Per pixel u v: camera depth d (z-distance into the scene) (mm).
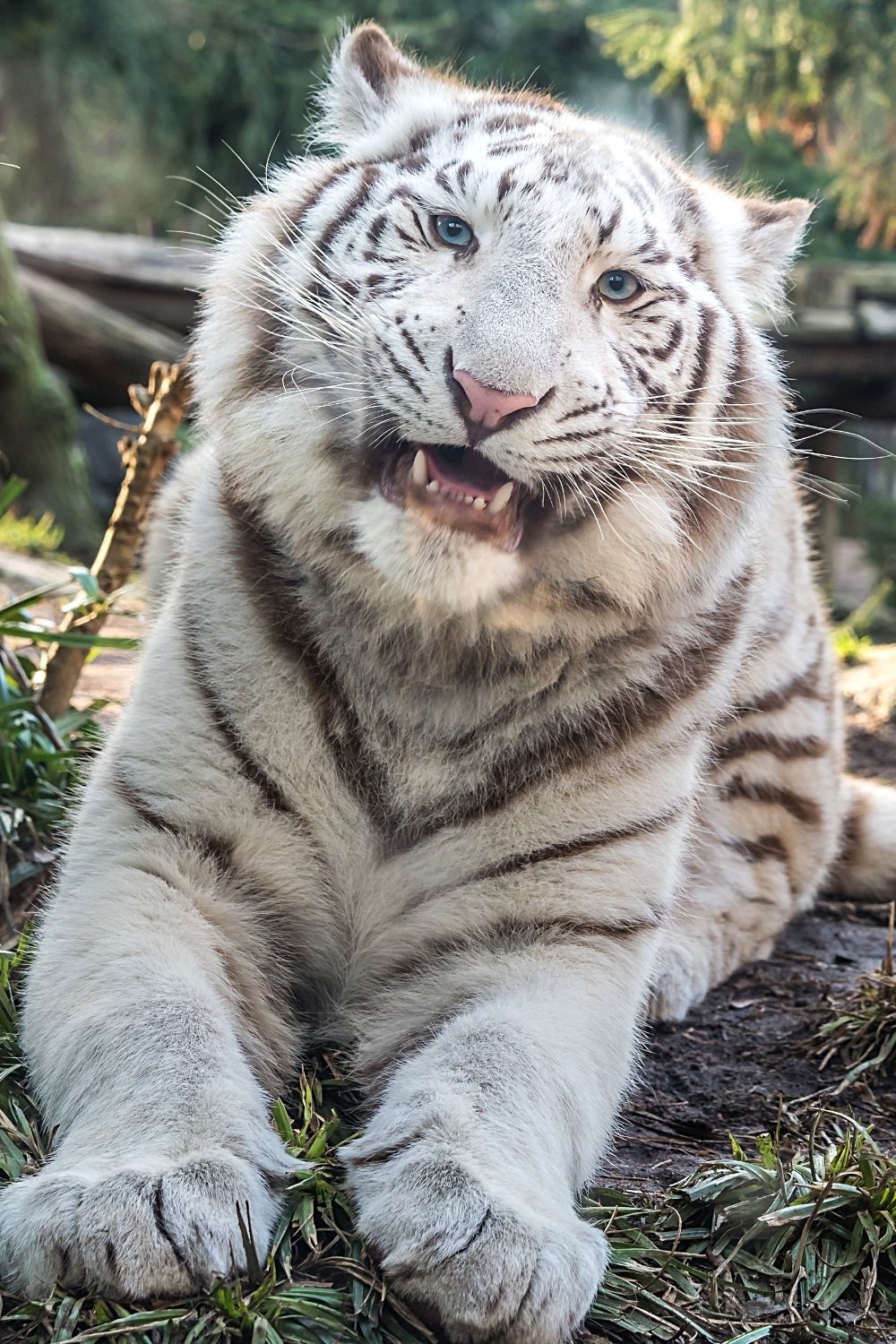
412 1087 2121
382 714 2574
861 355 11898
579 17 16141
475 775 2572
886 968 2990
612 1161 2449
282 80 16281
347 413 2496
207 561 2658
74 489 10445
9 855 3094
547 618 2545
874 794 4199
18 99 16516
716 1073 2832
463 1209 1883
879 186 9531
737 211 3018
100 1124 1973
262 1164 1993
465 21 16844
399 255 2555
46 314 10477
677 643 2672
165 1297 1809
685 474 2625
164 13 15938
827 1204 2211
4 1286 1852
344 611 2564
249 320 2684
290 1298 1848
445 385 2355
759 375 2852
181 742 2521
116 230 17484
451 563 2365
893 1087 2775
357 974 2650
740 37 8805
